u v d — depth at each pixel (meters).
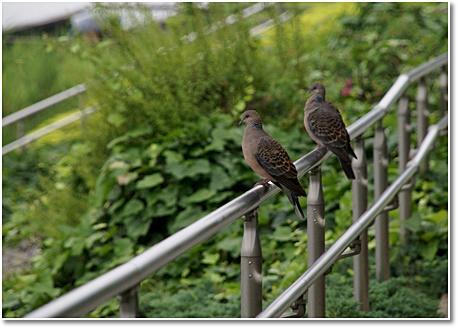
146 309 9.05
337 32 14.47
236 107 12.38
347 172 7.12
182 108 12.23
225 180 11.30
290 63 13.55
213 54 12.77
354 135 7.48
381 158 8.80
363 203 7.99
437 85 13.79
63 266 11.01
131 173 11.28
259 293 4.99
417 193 10.94
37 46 19.02
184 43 12.86
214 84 12.68
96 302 3.30
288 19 14.24
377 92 13.62
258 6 14.39
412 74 9.93
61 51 14.21
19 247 13.15
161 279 10.21
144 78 12.36
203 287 9.44
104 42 12.83
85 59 12.78
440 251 9.63
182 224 11.04
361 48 13.70
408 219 9.48
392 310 8.12
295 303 5.84
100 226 11.17
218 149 11.34
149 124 12.14
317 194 6.55
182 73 12.41
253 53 13.16
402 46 14.07
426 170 11.11
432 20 14.34
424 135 11.15
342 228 9.77
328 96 13.49
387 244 8.91
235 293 9.00
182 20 13.14
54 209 12.76
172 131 11.61
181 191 11.32
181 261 10.26
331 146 7.14
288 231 10.31
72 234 11.32
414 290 8.82
